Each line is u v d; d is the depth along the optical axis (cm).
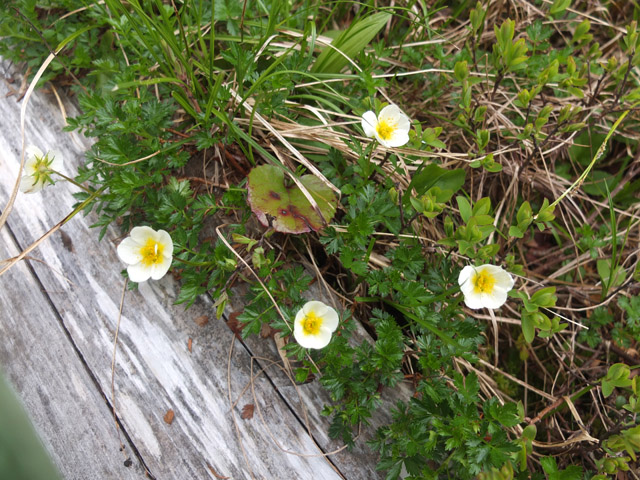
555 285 28
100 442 20
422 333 21
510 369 27
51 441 20
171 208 21
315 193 22
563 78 24
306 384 21
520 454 19
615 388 25
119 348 21
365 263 21
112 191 21
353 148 23
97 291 22
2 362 22
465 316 24
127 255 19
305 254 24
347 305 23
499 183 29
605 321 26
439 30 31
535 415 26
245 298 22
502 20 32
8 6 25
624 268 28
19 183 20
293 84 24
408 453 18
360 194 22
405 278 22
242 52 22
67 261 23
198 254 21
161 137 23
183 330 21
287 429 20
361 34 25
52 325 22
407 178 25
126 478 20
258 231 23
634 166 30
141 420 20
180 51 22
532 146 27
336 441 20
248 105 23
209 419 20
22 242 24
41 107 26
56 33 26
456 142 29
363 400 20
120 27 23
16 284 23
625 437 19
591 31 33
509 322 26
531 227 29
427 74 28
